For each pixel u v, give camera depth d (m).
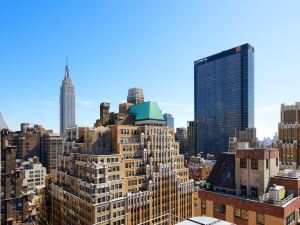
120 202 110.38
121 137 123.44
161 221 127.06
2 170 114.12
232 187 57.19
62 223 127.06
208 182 62.28
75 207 114.69
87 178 110.88
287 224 45.28
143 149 128.00
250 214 48.91
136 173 123.00
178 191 138.75
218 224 29.83
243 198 51.28
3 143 119.88
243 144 62.00
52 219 141.00
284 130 146.38
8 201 114.69
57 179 140.75
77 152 132.38
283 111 156.62
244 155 55.44
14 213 117.69
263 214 46.91
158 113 151.75
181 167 149.62
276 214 44.84
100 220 102.75
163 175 130.62
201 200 58.75
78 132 146.62
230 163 61.00
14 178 118.31
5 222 113.25
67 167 133.12
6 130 130.00
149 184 122.44
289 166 138.50
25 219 121.56
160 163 131.75
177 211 137.12
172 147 145.25
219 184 59.81
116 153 121.69
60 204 129.88
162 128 140.00
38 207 177.88
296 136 141.00
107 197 106.25
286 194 50.97
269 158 53.72
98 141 124.50
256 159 53.44
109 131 129.00
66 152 144.00
